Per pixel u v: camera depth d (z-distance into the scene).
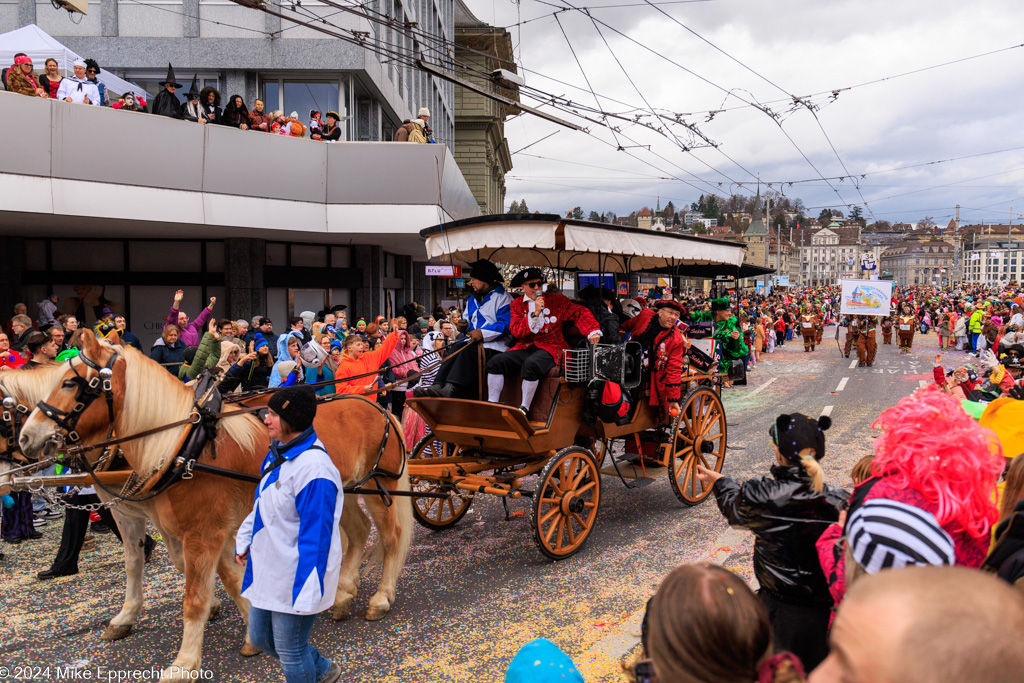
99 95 11.70
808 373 19.98
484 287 6.53
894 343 31.23
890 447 2.45
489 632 4.61
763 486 2.93
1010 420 4.37
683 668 1.53
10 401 4.46
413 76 23.59
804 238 175.38
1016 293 51.81
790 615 2.90
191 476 4.01
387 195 13.68
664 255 7.00
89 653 4.36
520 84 10.41
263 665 4.23
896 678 1.14
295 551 3.32
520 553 6.11
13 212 10.57
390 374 9.58
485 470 6.36
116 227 12.76
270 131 13.46
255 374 9.32
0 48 12.01
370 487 5.02
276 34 15.42
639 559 5.91
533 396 6.27
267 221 12.91
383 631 4.65
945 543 2.11
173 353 9.38
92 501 5.66
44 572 5.64
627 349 6.79
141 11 15.35
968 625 1.13
